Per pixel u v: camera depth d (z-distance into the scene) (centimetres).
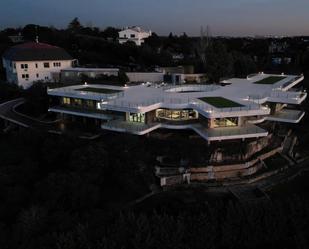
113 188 5012
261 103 6303
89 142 5938
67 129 6812
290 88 8100
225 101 6153
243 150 5578
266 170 5675
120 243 3678
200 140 5722
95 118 6950
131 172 4950
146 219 3872
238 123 5747
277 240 3934
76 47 14625
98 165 4900
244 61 11950
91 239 3731
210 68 10988
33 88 8556
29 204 4472
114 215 4259
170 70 11944
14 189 4619
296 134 7238
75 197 4378
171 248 3681
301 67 12800
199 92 7238
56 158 5522
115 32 18975
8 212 4391
